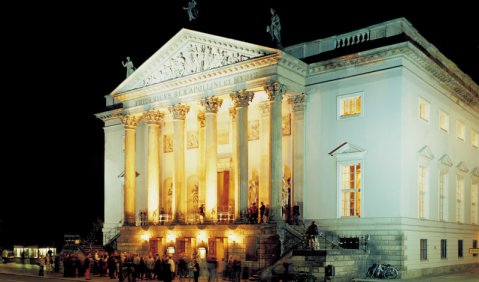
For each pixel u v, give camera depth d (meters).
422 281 34.31
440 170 44.38
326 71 42.78
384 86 39.50
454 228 46.09
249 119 48.53
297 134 43.66
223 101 48.03
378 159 39.25
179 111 47.69
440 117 45.09
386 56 39.25
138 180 55.62
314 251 33.22
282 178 41.16
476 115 54.22
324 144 42.38
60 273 47.34
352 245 39.44
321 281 32.56
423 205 41.66
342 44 42.47
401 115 38.44
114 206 58.97
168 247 45.50
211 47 45.56
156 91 49.56
